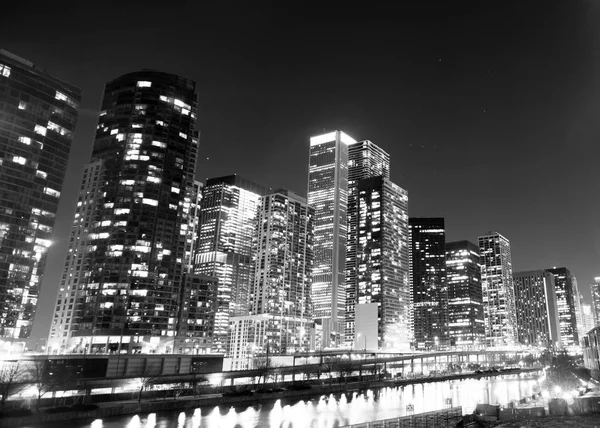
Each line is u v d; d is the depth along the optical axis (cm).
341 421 12138
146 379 14812
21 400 11362
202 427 10969
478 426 8819
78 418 11319
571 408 9831
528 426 8494
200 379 16212
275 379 19738
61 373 17738
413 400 16988
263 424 11556
